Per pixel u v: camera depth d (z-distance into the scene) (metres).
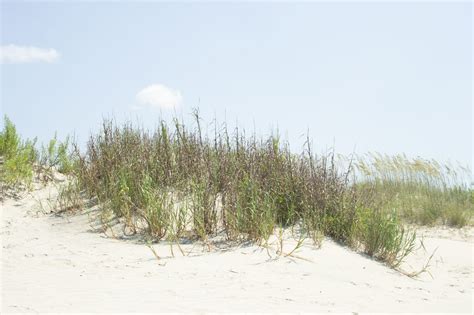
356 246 6.99
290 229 7.23
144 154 8.85
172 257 5.83
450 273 6.48
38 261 5.61
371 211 7.40
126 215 7.51
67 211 8.51
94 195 8.99
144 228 7.20
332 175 7.87
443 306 4.62
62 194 9.05
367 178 12.46
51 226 7.81
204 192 7.09
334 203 7.51
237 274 5.07
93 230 7.37
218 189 7.86
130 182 7.94
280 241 6.38
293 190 7.78
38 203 9.16
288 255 5.95
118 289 4.32
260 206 6.92
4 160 10.58
